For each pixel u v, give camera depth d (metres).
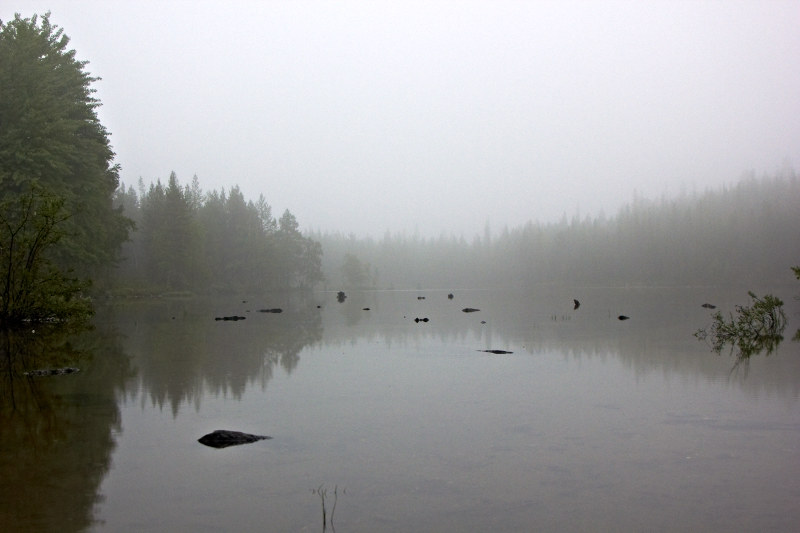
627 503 5.66
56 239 23.27
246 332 22.86
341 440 7.77
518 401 10.22
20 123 31.77
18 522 5.16
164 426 8.47
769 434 8.04
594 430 8.29
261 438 7.84
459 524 5.16
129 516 5.30
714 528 5.11
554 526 5.13
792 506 5.58
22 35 34.38
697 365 14.08
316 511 5.43
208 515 5.33
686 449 7.37
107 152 40.72
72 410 9.41
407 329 24.39
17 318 23.17
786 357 15.21
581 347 17.66
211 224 81.56
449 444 7.61
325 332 22.95
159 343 18.83
